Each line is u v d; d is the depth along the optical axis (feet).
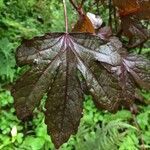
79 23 1.07
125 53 1.24
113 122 1.95
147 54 2.70
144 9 1.19
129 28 1.27
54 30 2.94
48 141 2.23
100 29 1.31
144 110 2.57
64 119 0.84
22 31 2.88
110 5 1.36
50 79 0.83
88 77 0.83
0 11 3.08
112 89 0.83
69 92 0.83
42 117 2.38
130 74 1.22
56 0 3.42
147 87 1.24
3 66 2.52
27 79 0.83
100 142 1.94
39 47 0.83
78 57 0.83
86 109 2.47
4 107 2.46
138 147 2.28
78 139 2.09
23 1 3.28
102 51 0.83
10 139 2.27
